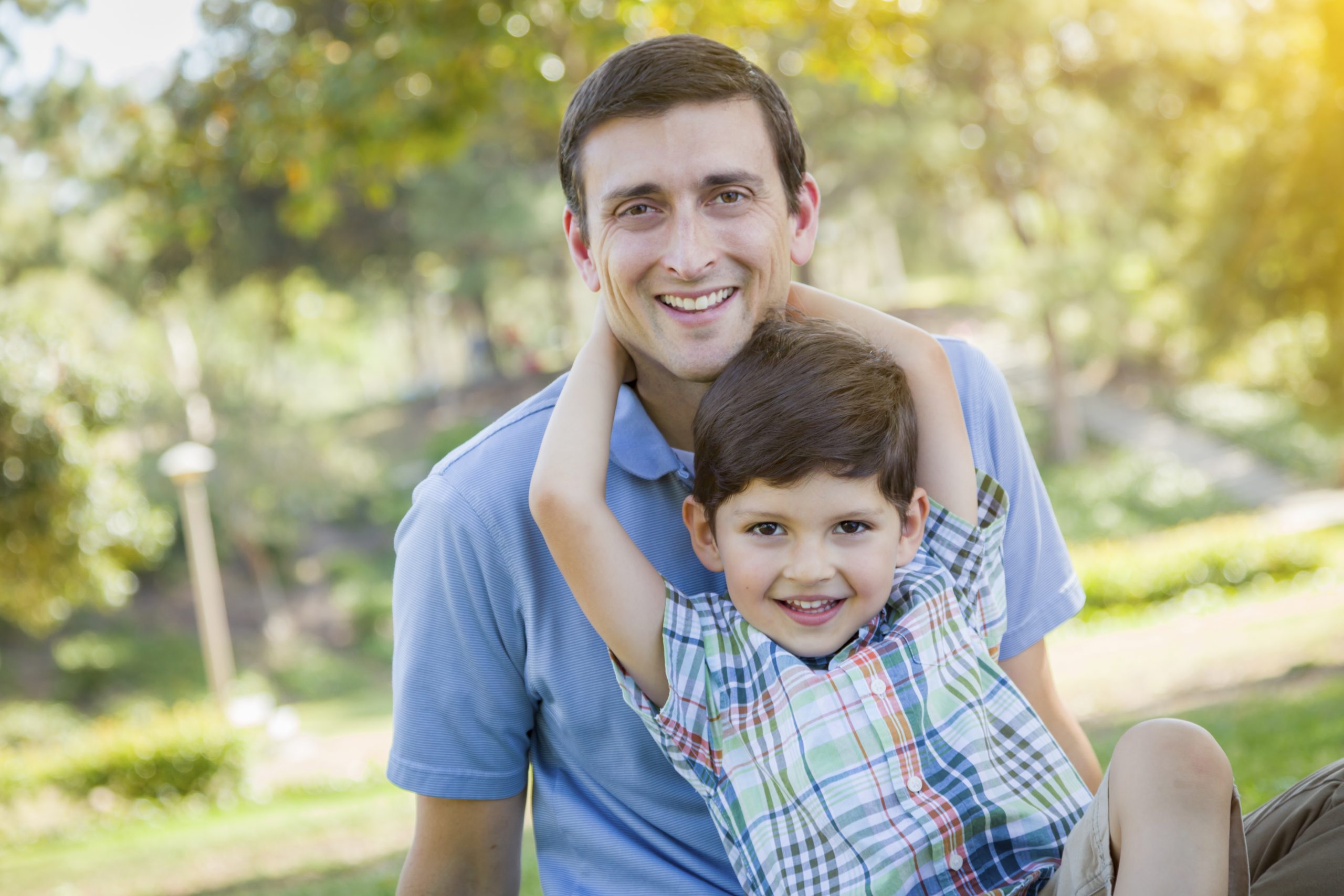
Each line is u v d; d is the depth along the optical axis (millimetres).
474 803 1932
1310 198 16422
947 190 28078
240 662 23828
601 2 7605
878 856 1673
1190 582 16078
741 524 1809
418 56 7871
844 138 23859
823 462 1753
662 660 1781
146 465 24391
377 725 17250
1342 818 1740
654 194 1738
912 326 2020
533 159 26109
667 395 1950
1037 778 1771
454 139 8500
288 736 14961
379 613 25422
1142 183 25234
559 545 1751
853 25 7984
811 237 1986
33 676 23312
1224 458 26234
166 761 12797
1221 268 17938
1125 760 1494
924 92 22688
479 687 1895
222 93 8766
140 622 25109
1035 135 25156
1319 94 15906
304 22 9445
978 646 1847
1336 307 17203
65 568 14312
